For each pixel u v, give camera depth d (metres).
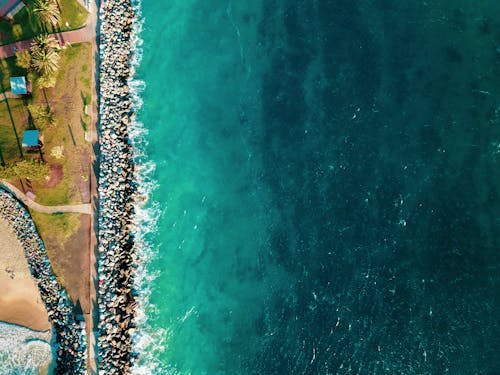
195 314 65.00
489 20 66.50
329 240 64.19
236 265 66.19
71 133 68.81
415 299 60.00
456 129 64.06
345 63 69.81
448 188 62.56
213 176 70.12
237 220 67.88
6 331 62.75
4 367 61.78
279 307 63.44
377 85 67.88
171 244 67.56
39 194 67.00
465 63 65.88
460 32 66.94
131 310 63.53
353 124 67.38
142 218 68.00
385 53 68.81
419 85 66.50
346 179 65.75
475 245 60.41
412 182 63.56
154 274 66.12
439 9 68.25
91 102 69.94
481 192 61.84
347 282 62.22
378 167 65.06
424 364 57.84
